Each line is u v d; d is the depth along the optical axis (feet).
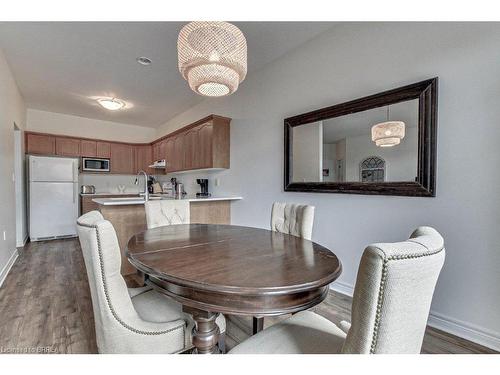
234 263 3.72
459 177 5.60
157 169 19.48
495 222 5.15
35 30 8.20
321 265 3.67
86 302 7.14
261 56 9.89
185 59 5.42
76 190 16.16
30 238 14.75
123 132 20.26
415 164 6.24
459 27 5.60
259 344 3.19
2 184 9.34
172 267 3.52
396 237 6.72
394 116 6.63
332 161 8.10
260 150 10.90
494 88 5.14
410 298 2.10
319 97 8.55
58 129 17.38
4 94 9.75
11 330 5.71
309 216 6.11
